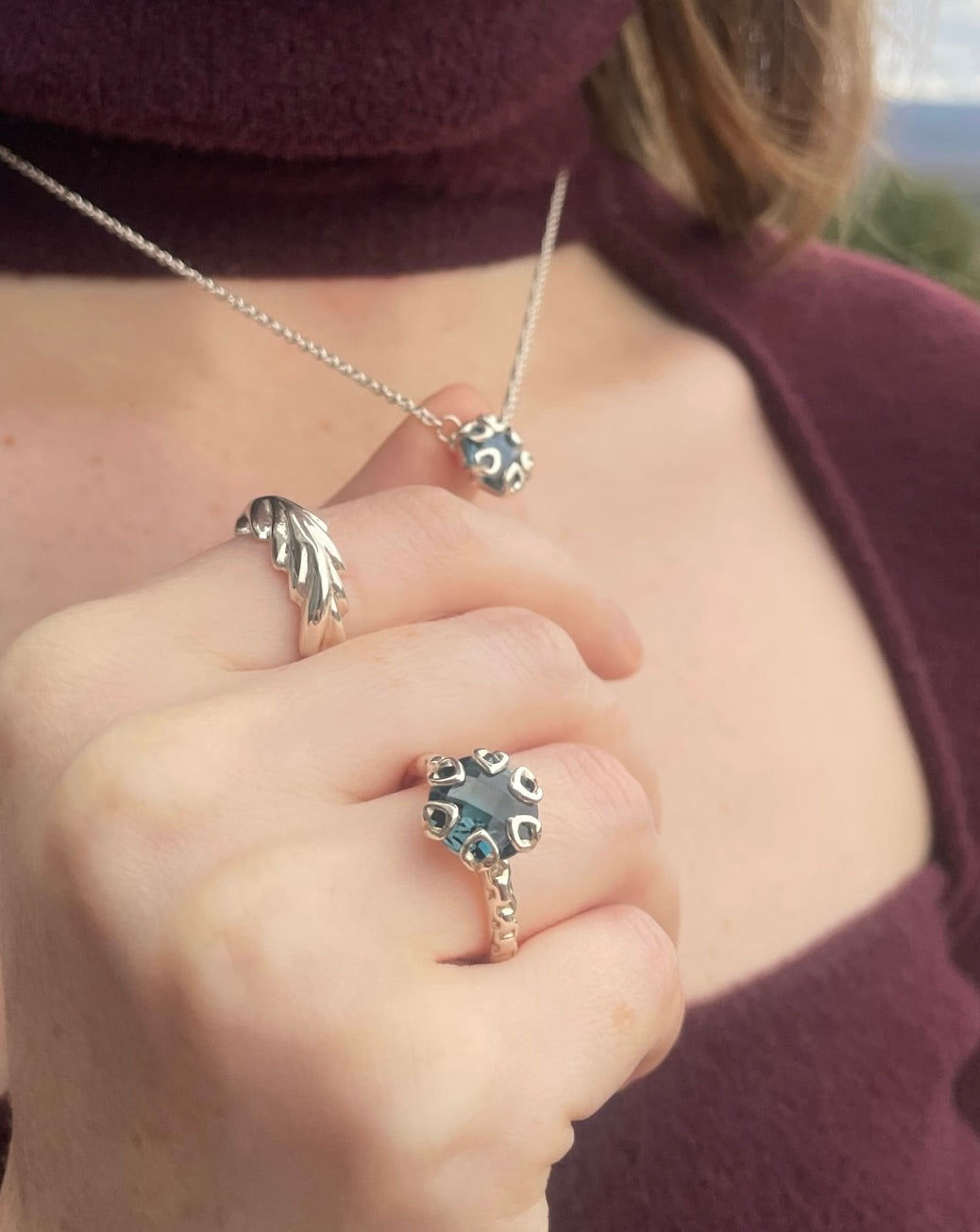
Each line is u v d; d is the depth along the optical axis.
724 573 0.20
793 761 0.19
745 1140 0.16
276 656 0.12
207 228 0.17
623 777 0.12
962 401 0.23
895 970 0.18
